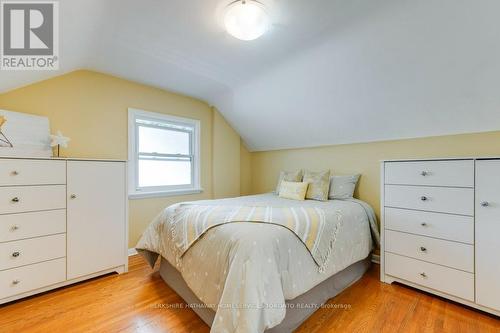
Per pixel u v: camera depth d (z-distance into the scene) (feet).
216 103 11.51
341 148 9.67
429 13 4.94
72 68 7.59
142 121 9.67
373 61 6.39
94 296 5.97
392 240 6.62
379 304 5.65
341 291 6.26
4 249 5.40
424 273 6.04
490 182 5.09
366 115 8.04
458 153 6.91
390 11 5.14
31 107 7.06
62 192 6.23
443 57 5.58
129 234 9.07
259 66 7.86
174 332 4.65
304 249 4.84
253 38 5.73
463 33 5.03
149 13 5.19
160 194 9.97
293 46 6.59
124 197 7.42
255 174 13.55
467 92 5.98
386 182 6.74
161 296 6.00
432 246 5.90
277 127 10.87
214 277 4.45
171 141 10.62
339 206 7.00
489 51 5.12
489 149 6.40
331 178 9.08
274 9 5.05
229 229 4.64
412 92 6.65
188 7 5.00
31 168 5.76
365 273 7.45
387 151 8.38
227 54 7.08
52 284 6.07
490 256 5.09
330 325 4.88
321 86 7.90
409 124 7.52
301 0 4.79
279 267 4.24
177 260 5.65
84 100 8.09
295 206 6.90
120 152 8.91
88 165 6.68
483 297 5.18
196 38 6.24
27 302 5.63
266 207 6.35
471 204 5.33
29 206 5.73
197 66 7.88
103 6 4.79
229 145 12.53
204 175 11.64
